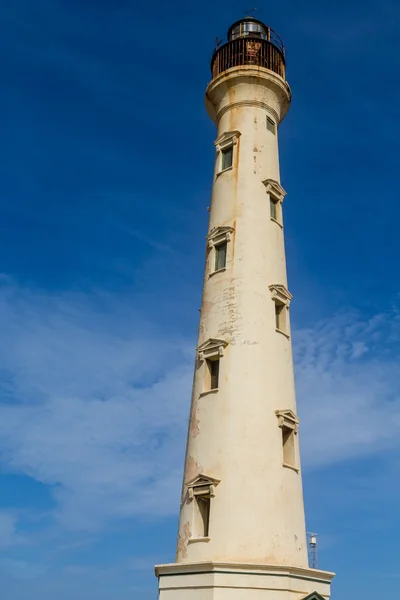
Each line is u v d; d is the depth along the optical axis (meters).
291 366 35.72
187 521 31.09
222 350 34.03
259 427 32.06
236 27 45.44
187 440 33.97
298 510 31.86
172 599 29.19
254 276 35.94
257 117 41.22
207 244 38.91
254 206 38.19
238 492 30.36
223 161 40.91
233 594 27.67
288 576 28.55
